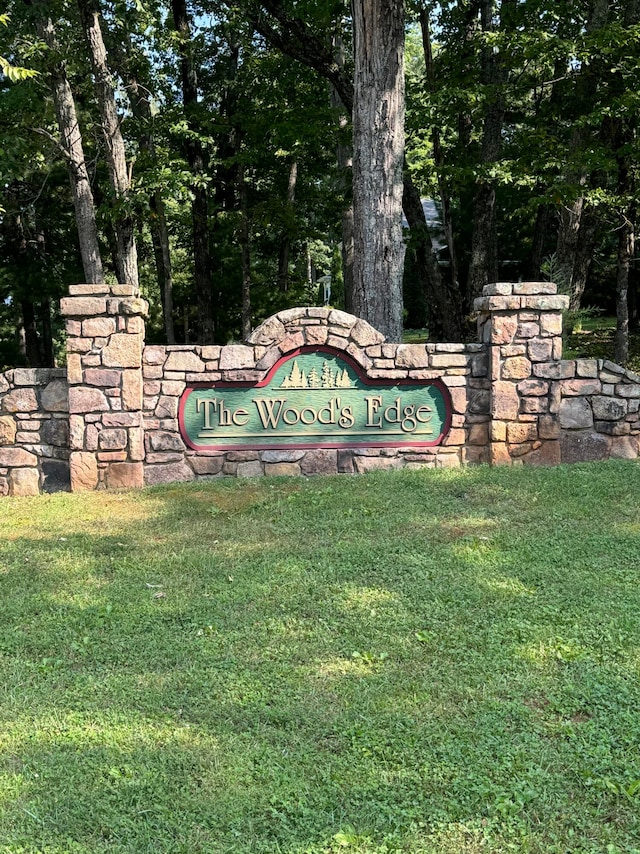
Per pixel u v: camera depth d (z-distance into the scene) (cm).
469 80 1339
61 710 345
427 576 499
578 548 548
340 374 803
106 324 767
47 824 272
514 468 793
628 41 1210
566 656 388
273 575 502
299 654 393
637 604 448
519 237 2239
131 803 283
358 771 298
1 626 437
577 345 1698
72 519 666
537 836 264
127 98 1644
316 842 261
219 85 1827
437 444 817
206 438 797
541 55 1250
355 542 569
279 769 299
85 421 773
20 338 2198
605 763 301
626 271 1410
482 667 379
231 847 259
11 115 1454
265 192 2075
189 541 588
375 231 942
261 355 791
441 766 300
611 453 841
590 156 1279
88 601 469
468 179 1403
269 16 1387
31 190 1847
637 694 351
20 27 1334
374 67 927
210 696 354
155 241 1928
